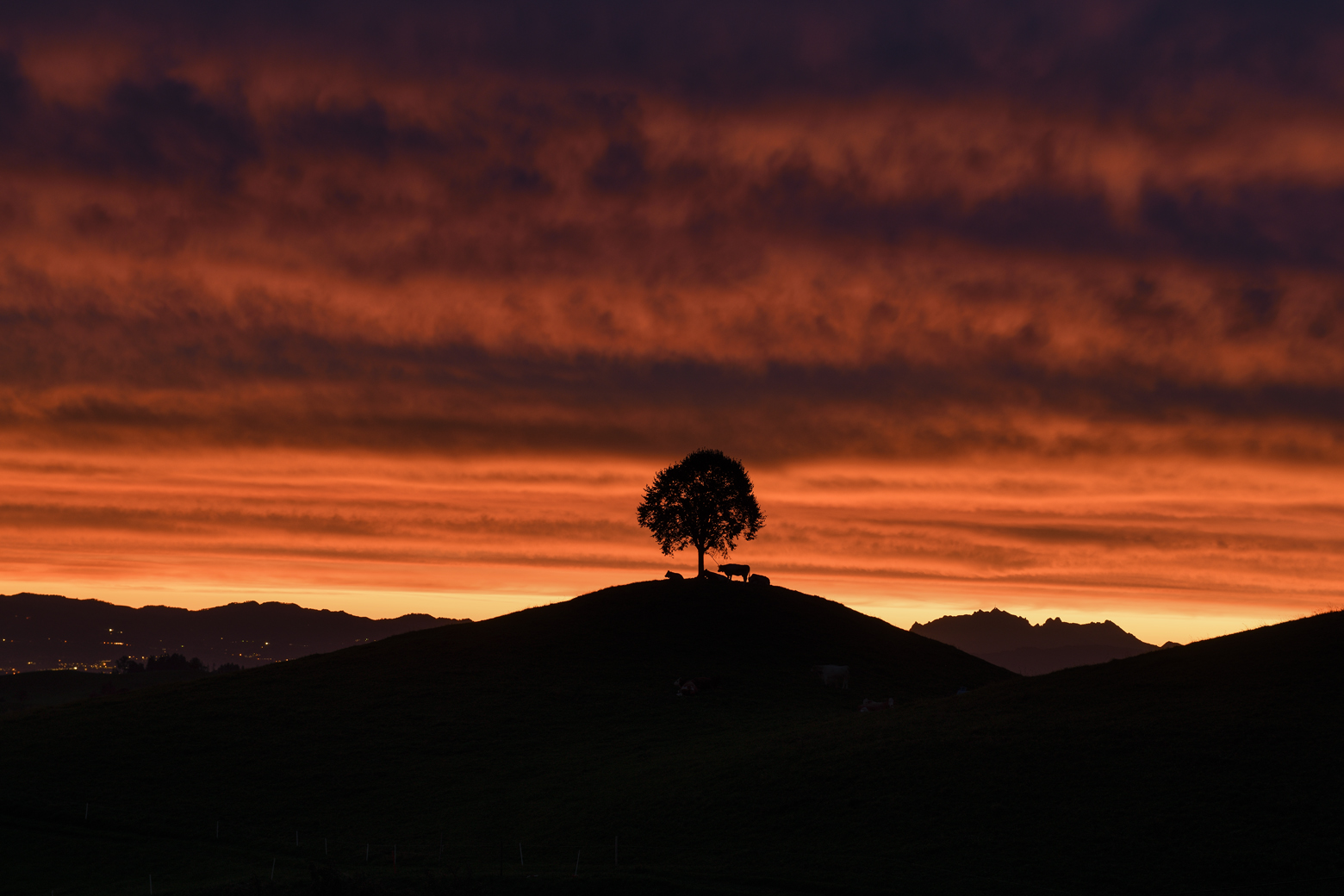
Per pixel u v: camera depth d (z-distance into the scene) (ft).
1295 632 363.76
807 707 449.48
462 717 423.64
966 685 531.50
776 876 235.20
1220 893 214.07
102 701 458.50
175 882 263.49
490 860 264.31
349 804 327.26
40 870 278.26
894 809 268.21
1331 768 260.01
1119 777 269.23
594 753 371.97
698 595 614.75
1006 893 219.20
